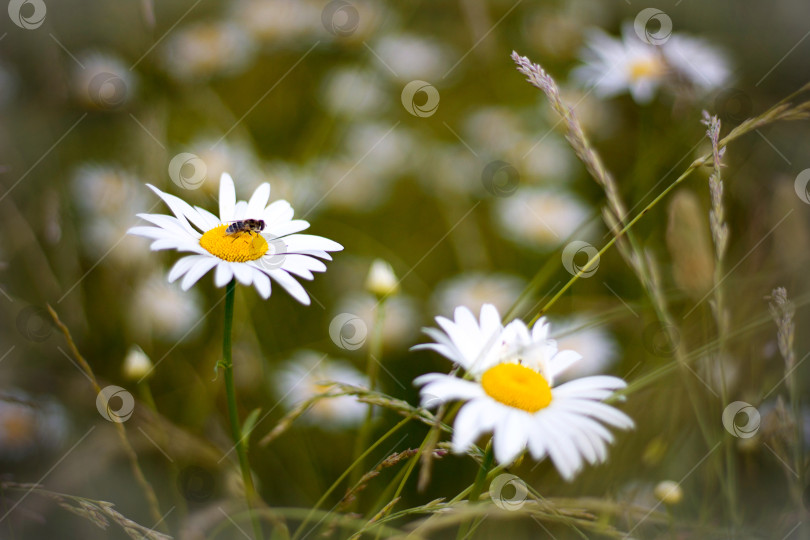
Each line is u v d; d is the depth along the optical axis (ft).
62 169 2.37
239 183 2.52
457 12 3.31
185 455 2.03
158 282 2.26
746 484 1.93
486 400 1.66
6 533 1.90
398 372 2.30
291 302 2.43
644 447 1.95
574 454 1.64
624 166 2.81
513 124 3.03
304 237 1.76
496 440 1.64
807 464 1.89
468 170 2.91
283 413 2.17
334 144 2.95
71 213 2.31
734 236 2.21
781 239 2.10
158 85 2.70
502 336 1.73
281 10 3.12
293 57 3.11
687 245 1.98
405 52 3.18
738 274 2.10
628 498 1.87
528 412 1.66
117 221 2.28
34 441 2.02
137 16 2.67
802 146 2.37
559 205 2.76
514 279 2.52
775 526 1.86
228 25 3.09
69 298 2.19
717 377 1.92
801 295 2.04
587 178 2.88
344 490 2.10
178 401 2.17
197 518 1.93
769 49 2.76
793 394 1.86
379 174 2.90
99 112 2.48
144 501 2.01
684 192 2.00
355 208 2.80
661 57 2.41
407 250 2.72
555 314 2.35
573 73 2.99
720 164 1.81
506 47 3.23
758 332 2.00
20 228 2.18
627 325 2.18
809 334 2.03
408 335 2.39
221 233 1.73
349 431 2.18
